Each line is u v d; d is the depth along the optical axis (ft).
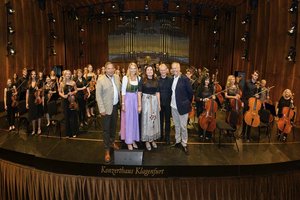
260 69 32.65
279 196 15.67
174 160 15.65
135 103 16.02
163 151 17.06
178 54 50.24
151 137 16.76
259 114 19.92
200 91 20.47
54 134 20.48
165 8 42.09
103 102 14.87
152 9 47.70
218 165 14.97
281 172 15.65
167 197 14.90
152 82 16.43
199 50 50.62
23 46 30.89
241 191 15.24
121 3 41.06
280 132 20.03
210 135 19.85
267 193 15.49
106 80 14.89
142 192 14.88
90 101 25.49
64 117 19.44
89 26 50.31
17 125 22.77
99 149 17.34
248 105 19.15
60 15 40.88
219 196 15.14
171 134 20.94
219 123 18.74
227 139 19.76
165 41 49.57
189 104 16.49
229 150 17.47
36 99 19.77
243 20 36.50
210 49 50.55
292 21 25.79
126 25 49.37
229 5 41.75
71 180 15.03
